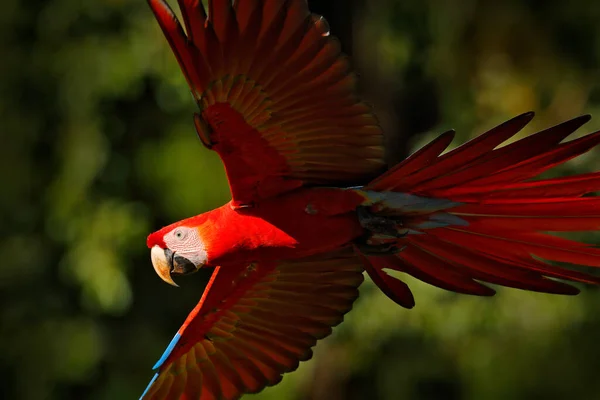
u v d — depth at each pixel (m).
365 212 6.54
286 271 7.18
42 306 12.87
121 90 12.03
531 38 13.38
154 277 12.96
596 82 13.19
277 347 7.53
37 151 12.59
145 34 12.13
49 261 12.83
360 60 14.05
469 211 6.43
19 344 12.78
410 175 6.25
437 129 13.37
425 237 6.70
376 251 6.77
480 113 13.23
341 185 6.55
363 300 12.83
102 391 12.80
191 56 5.80
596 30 13.29
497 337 12.76
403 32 13.57
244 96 6.05
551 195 6.21
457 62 13.43
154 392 7.57
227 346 7.57
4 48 12.50
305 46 5.84
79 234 12.28
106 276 12.15
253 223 6.58
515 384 12.62
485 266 6.77
